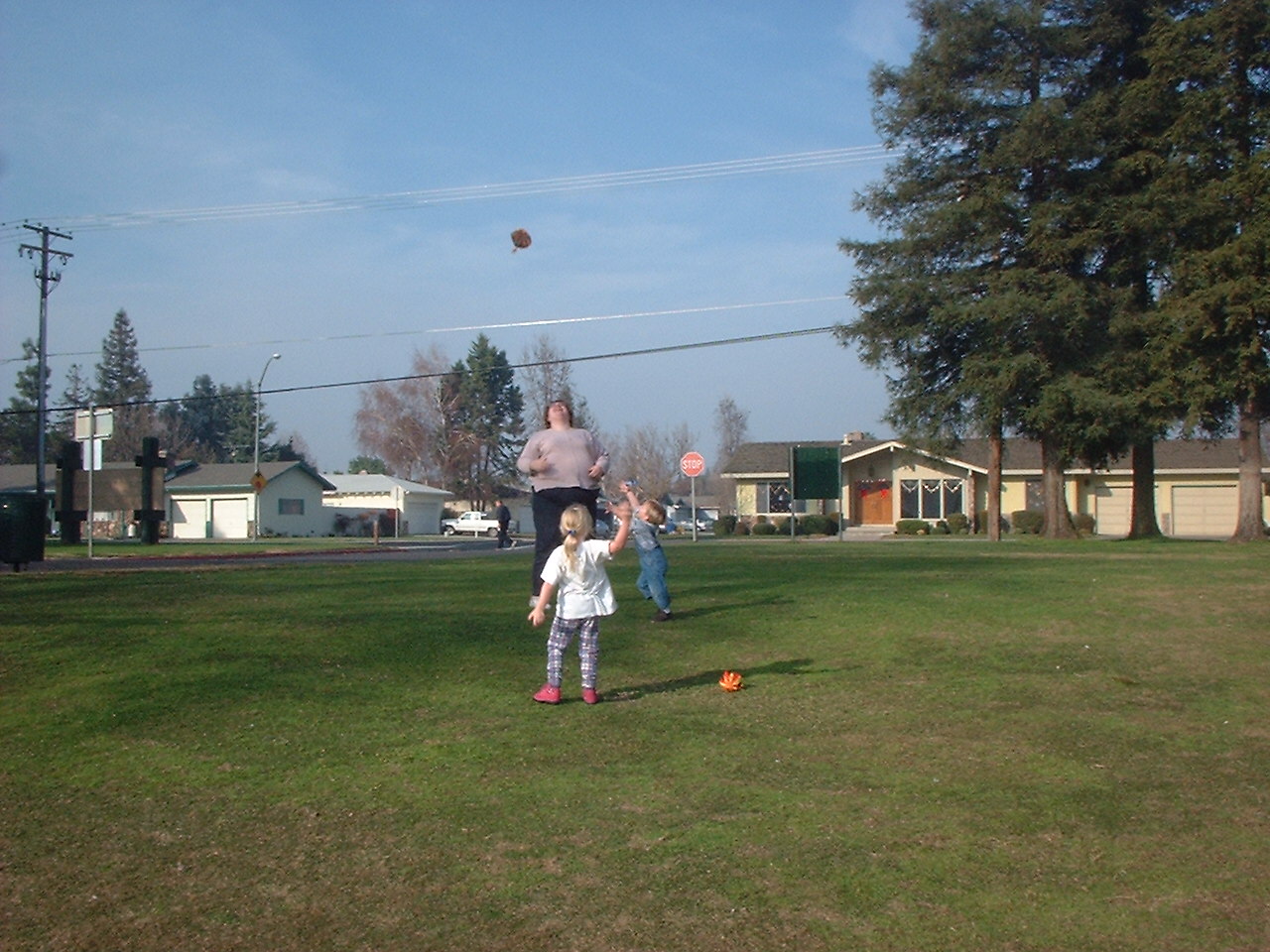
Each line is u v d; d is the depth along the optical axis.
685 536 48.62
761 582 11.98
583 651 6.95
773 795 5.30
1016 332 26.72
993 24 27.06
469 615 9.64
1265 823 4.98
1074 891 4.32
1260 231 22.06
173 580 12.75
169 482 62.22
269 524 62.56
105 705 6.71
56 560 22.84
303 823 4.99
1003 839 4.80
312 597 10.80
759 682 7.49
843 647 8.55
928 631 9.04
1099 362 25.42
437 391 81.12
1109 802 5.23
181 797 5.30
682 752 5.97
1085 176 26.03
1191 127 24.05
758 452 55.56
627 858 4.60
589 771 5.66
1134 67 26.97
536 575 9.59
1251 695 7.11
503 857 4.63
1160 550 18.88
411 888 4.36
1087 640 8.70
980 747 6.07
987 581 11.91
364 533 67.25
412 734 6.23
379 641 8.47
